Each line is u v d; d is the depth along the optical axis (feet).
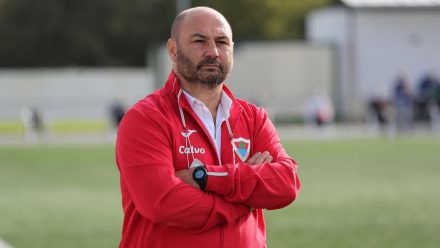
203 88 29.81
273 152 31.04
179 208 28.40
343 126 260.21
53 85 318.65
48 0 418.31
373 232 75.72
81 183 122.01
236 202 29.27
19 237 75.92
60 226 82.53
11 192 112.88
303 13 428.56
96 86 320.70
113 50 436.76
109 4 423.64
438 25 276.62
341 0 274.77
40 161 160.04
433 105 242.99
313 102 222.28
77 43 419.95
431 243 69.67
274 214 88.38
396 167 138.41
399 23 275.80
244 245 29.60
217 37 29.50
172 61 30.53
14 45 421.59
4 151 187.32
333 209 91.61
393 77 275.80
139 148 28.91
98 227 81.71
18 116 314.76
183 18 29.76
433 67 276.82
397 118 221.05
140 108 29.50
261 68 262.88
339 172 131.54
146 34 432.25
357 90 272.92
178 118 29.63
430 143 189.98
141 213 29.01
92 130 252.21
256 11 410.11
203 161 29.53
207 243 29.04
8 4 420.36
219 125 30.27
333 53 270.26
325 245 69.05
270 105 263.08
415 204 94.79
